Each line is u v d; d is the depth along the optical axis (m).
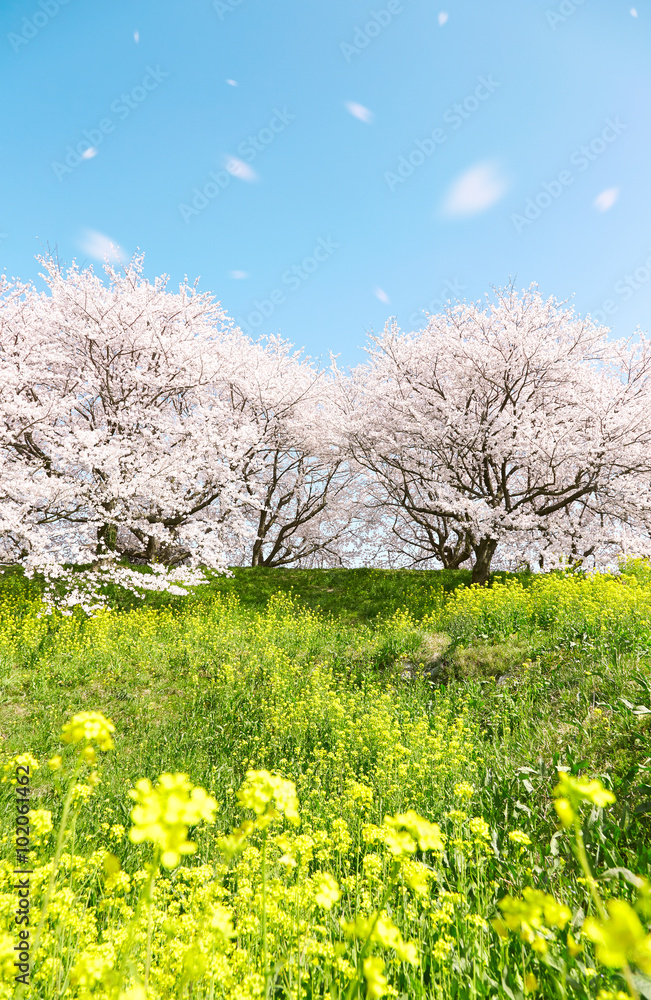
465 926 2.39
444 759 4.85
